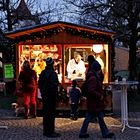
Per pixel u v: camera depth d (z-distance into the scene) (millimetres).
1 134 13148
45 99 12664
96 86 12102
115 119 16422
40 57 17922
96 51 17750
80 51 17859
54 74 12859
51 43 17656
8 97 26938
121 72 29484
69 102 17109
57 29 17562
